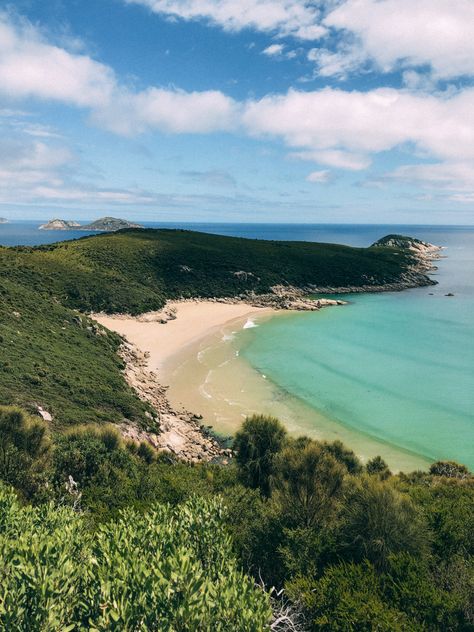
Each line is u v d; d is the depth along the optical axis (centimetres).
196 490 1722
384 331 7188
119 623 671
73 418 3006
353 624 855
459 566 1069
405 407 4228
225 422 3897
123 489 1725
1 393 2914
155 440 3306
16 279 7138
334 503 1263
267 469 1780
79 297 7550
